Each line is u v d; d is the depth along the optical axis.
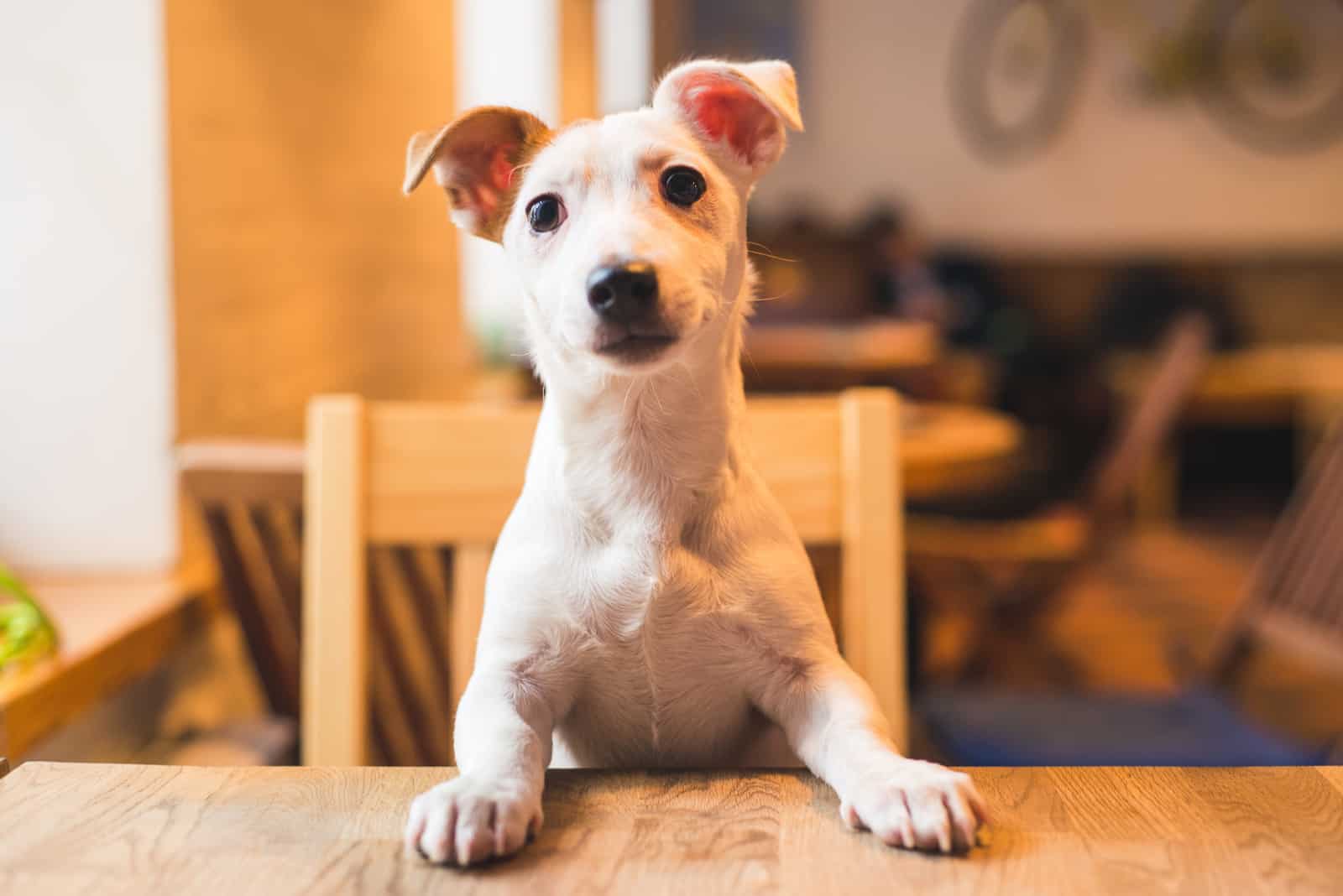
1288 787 0.79
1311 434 5.44
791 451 1.27
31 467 1.81
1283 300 6.16
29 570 1.83
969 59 6.29
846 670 0.92
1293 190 6.35
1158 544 4.76
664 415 0.90
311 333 2.34
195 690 1.88
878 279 5.79
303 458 1.43
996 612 2.73
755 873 0.67
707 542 0.91
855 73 6.29
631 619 0.90
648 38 5.86
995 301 5.95
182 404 1.81
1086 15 6.26
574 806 0.77
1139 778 0.81
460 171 1.07
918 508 3.05
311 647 1.23
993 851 0.70
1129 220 6.40
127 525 1.82
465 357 3.58
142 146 1.74
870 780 0.75
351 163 2.56
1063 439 5.46
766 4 6.16
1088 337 6.09
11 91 1.73
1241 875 0.67
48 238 1.76
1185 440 5.80
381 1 2.73
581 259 0.87
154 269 1.76
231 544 1.48
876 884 0.66
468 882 0.67
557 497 0.92
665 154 0.94
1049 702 1.86
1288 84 6.25
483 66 5.05
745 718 0.99
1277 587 1.97
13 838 0.72
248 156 2.04
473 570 1.25
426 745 1.46
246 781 0.81
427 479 1.25
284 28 2.20
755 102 1.03
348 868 0.68
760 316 5.31
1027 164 6.38
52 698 1.37
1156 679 3.08
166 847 0.71
